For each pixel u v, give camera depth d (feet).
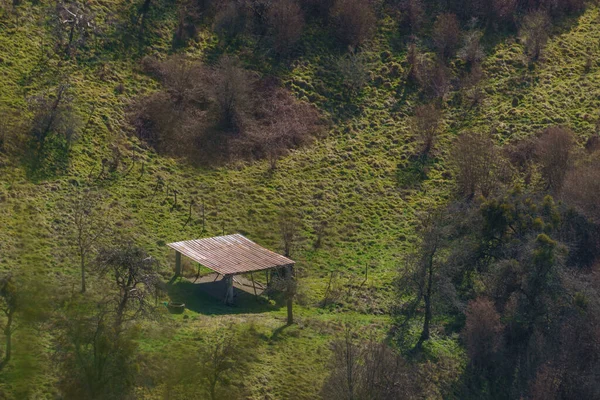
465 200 307.58
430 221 287.89
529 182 320.29
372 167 323.16
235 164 309.83
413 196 313.73
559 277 252.62
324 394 207.31
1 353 199.00
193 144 310.86
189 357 207.31
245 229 283.18
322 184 310.24
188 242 258.37
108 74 321.11
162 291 239.71
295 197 302.04
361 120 343.46
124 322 212.23
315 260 278.26
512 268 251.19
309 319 242.37
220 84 325.01
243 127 322.75
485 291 255.70
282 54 357.00
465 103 357.00
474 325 238.07
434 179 321.93
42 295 218.38
